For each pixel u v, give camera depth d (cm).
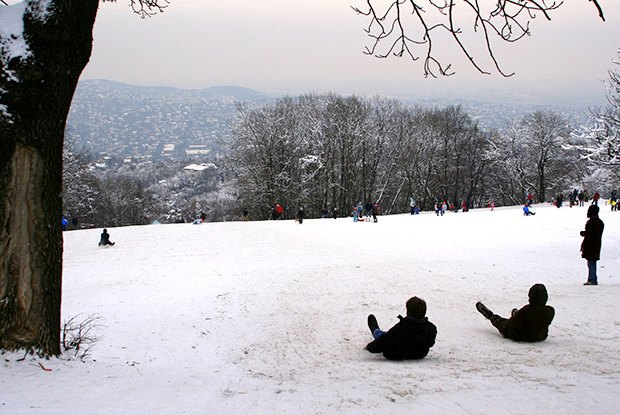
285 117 6462
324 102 6675
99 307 1208
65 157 6016
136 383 490
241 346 790
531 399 403
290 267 1800
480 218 4000
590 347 650
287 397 442
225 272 1764
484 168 8212
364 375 527
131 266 2005
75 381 473
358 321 947
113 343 805
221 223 3991
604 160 2453
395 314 1012
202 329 930
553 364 543
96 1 544
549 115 7231
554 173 7588
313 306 1124
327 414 387
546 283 1438
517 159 7594
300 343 791
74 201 6231
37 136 515
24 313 521
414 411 385
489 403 396
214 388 486
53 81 511
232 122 6525
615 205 4291
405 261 1806
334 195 6569
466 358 606
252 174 6231
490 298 1178
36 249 524
